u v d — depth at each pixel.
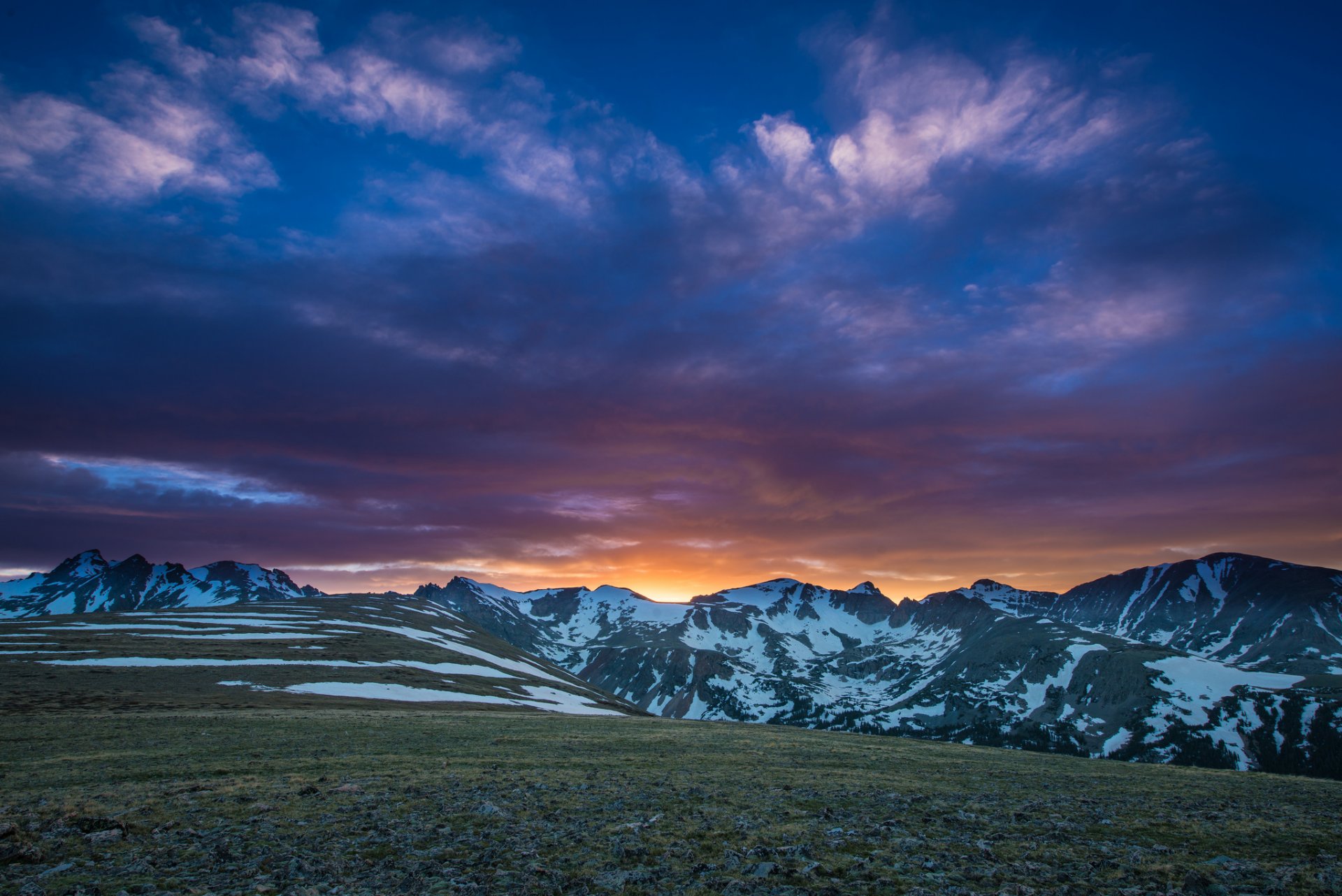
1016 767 44.09
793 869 17.25
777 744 50.81
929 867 17.78
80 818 20.66
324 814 22.73
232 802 23.98
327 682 95.06
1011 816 25.05
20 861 17.17
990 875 17.19
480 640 185.00
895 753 48.84
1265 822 25.31
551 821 22.50
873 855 18.77
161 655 103.12
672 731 60.66
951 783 34.56
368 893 15.41
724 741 51.84
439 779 29.80
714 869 17.42
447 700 94.38
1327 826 24.72
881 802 27.22
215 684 86.44
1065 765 48.00
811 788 30.22
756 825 22.34
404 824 21.52
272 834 20.05
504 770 33.25
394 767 33.53
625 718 79.00
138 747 40.06
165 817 21.88
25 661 91.19
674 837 20.45
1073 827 23.45
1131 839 21.97
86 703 66.38
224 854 17.95
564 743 46.31
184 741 42.59
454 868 17.23
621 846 19.14
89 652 100.69
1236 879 17.20
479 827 21.39
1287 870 18.03
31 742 41.91
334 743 42.69
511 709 94.62
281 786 27.31
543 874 16.75
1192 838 22.31
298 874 16.52
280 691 85.94
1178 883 16.77
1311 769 194.00
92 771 31.72
